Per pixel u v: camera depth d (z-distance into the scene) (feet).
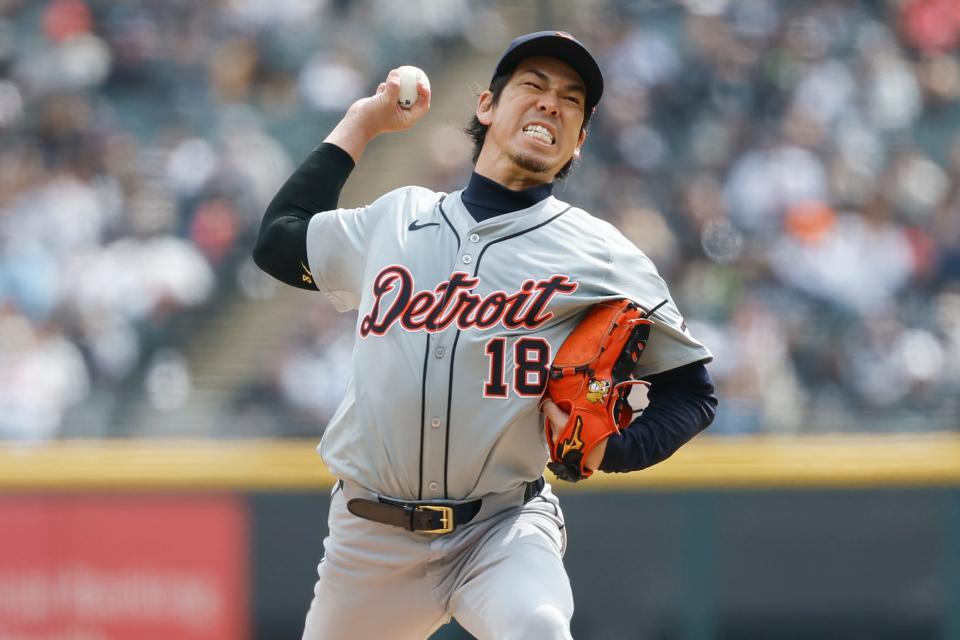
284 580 80.43
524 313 34.63
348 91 124.26
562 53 36.11
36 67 126.31
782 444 81.71
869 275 103.65
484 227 35.60
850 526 79.46
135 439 94.17
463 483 35.14
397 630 38.01
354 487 36.35
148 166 117.08
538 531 35.76
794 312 100.63
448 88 125.90
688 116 118.52
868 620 79.00
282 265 38.47
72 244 110.22
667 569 79.71
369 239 37.09
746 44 123.54
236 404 99.35
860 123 118.42
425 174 116.26
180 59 126.41
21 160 118.01
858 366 95.45
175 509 81.05
